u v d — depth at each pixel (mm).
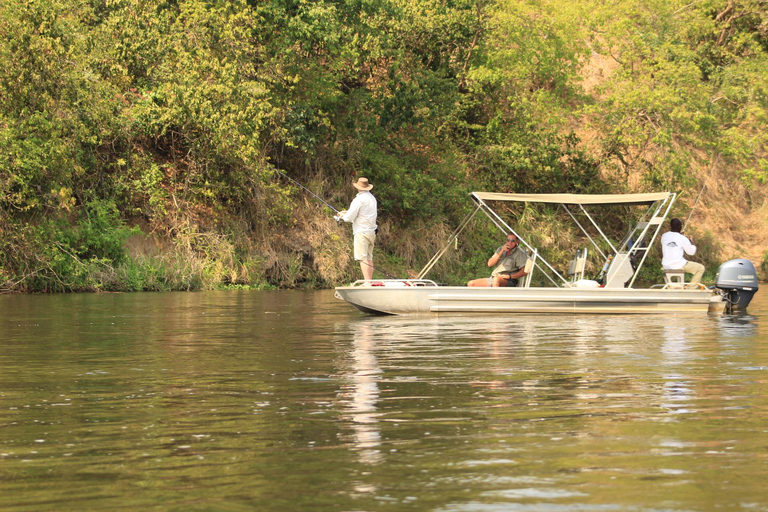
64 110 43719
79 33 44969
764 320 25656
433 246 56188
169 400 11836
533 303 27766
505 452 8953
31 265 42250
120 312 28312
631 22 67000
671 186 63469
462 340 19469
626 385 13070
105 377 13859
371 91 58500
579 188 63219
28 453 8953
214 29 48875
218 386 12977
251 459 8695
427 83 58562
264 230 50969
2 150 40594
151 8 48438
